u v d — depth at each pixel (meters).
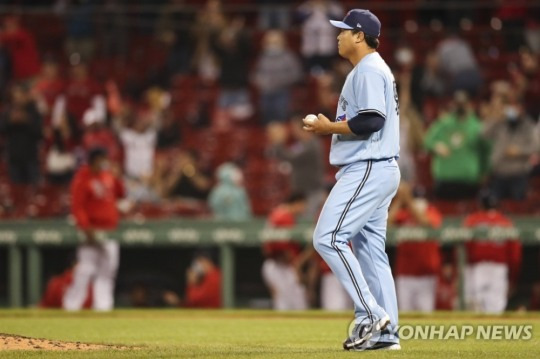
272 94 64.88
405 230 48.38
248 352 23.47
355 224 23.56
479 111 64.00
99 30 69.81
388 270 24.50
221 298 51.97
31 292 53.25
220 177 57.09
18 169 60.84
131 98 68.00
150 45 70.31
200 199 59.97
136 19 69.00
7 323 37.03
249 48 67.81
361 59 24.00
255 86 68.94
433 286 48.59
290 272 51.75
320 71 66.69
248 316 41.66
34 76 66.25
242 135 65.00
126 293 56.53
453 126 57.28
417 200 48.97
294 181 56.25
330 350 24.06
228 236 51.94
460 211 57.12
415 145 58.72
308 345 27.34
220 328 34.94
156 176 59.91
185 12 69.38
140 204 58.44
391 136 23.81
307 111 65.62
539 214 56.59
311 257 53.09
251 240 51.75
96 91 64.69
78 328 34.69
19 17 69.94
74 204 48.22
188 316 41.38
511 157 56.84
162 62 69.56
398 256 48.84
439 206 57.44
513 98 62.19
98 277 49.34
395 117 23.92
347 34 24.02
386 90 23.72
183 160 60.06
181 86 68.25
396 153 23.97
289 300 51.75
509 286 49.59
